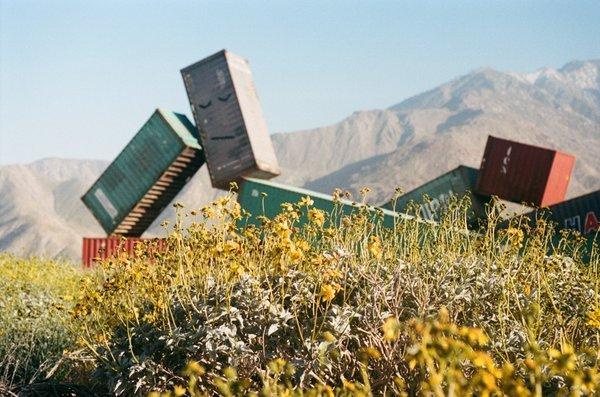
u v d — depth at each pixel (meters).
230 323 4.94
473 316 5.32
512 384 2.47
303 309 5.29
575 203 27.17
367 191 6.52
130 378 4.95
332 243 5.92
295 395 3.24
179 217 5.55
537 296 5.45
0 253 19.69
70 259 21.41
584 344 4.93
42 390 5.88
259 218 5.62
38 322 8.34
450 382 2.48
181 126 48.69
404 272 5.66
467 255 6.41
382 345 4.68
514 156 34.78
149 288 5.45
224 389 3.20
